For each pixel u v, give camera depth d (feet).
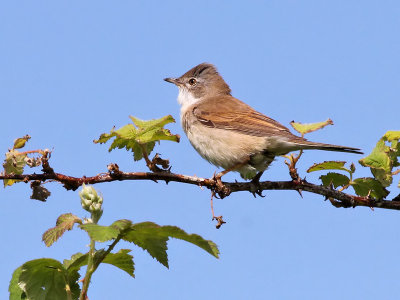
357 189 32.91
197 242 19.69
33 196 26.02
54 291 20.08
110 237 18.02
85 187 19.89
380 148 32.12
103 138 28.12
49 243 19.92
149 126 28.48
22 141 26.09
